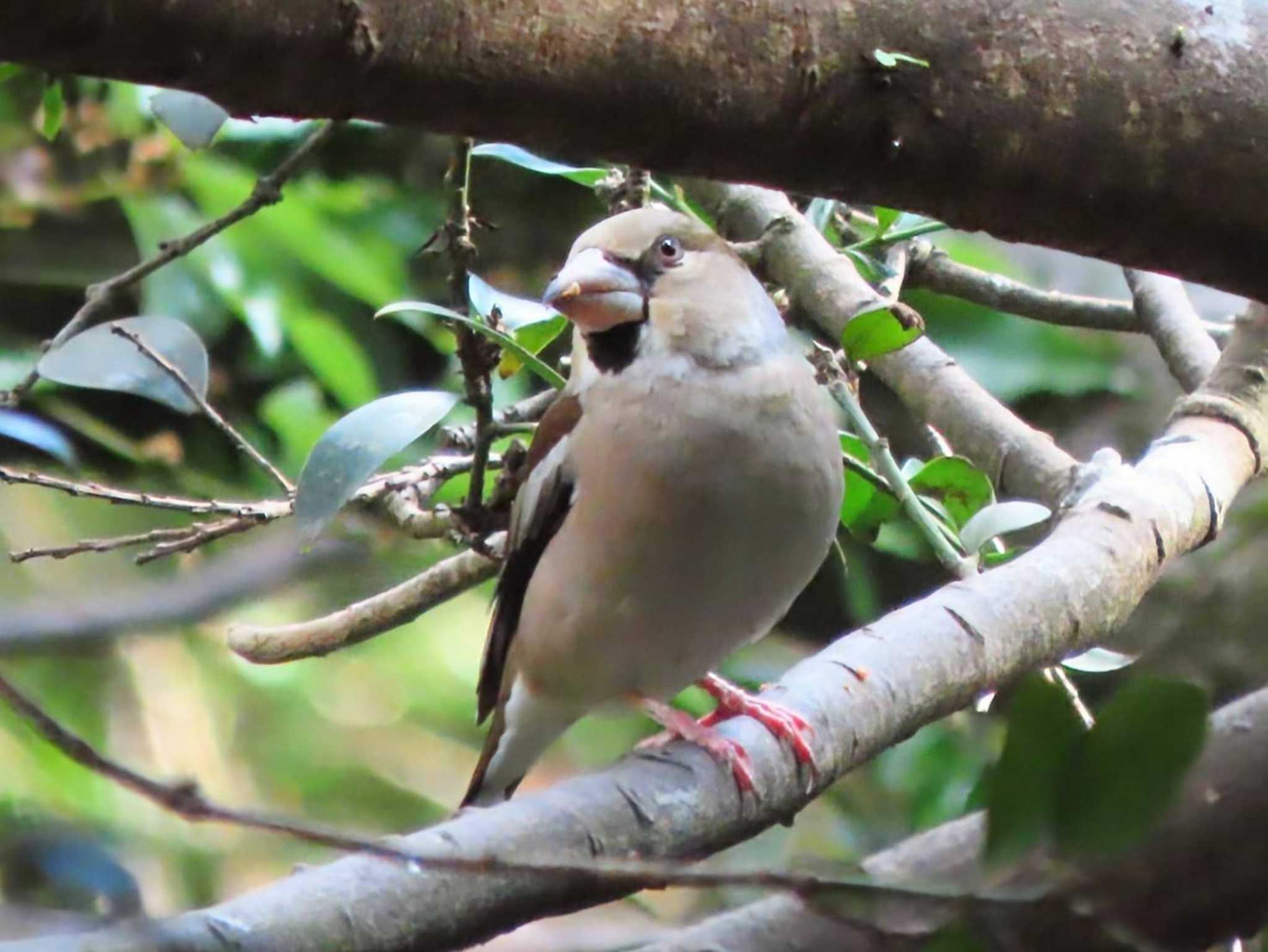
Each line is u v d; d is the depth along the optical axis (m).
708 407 6.33
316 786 12.30
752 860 8.98
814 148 4.02
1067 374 11.25
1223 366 7.08
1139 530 5.99
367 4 3.46
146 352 6.24
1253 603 9.60
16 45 3.25
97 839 9.20
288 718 12.37
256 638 7.34
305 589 11.45
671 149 3.93
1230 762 2.74
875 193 4.19
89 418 10.49
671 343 6.43
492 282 10.98
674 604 6.49
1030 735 2.80
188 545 6.46
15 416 6.69
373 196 10.98
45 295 10.88
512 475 6.85
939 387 7.68
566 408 6.75
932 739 9.80
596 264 6.55
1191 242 4.36
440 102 3.66
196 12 3.32
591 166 7.51
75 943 3.09
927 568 10.38
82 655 11.10
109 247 10.96
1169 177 4.23
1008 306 8.09
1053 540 5.93
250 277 10.51
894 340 6.17
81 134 9.91
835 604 10.62
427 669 13.12
